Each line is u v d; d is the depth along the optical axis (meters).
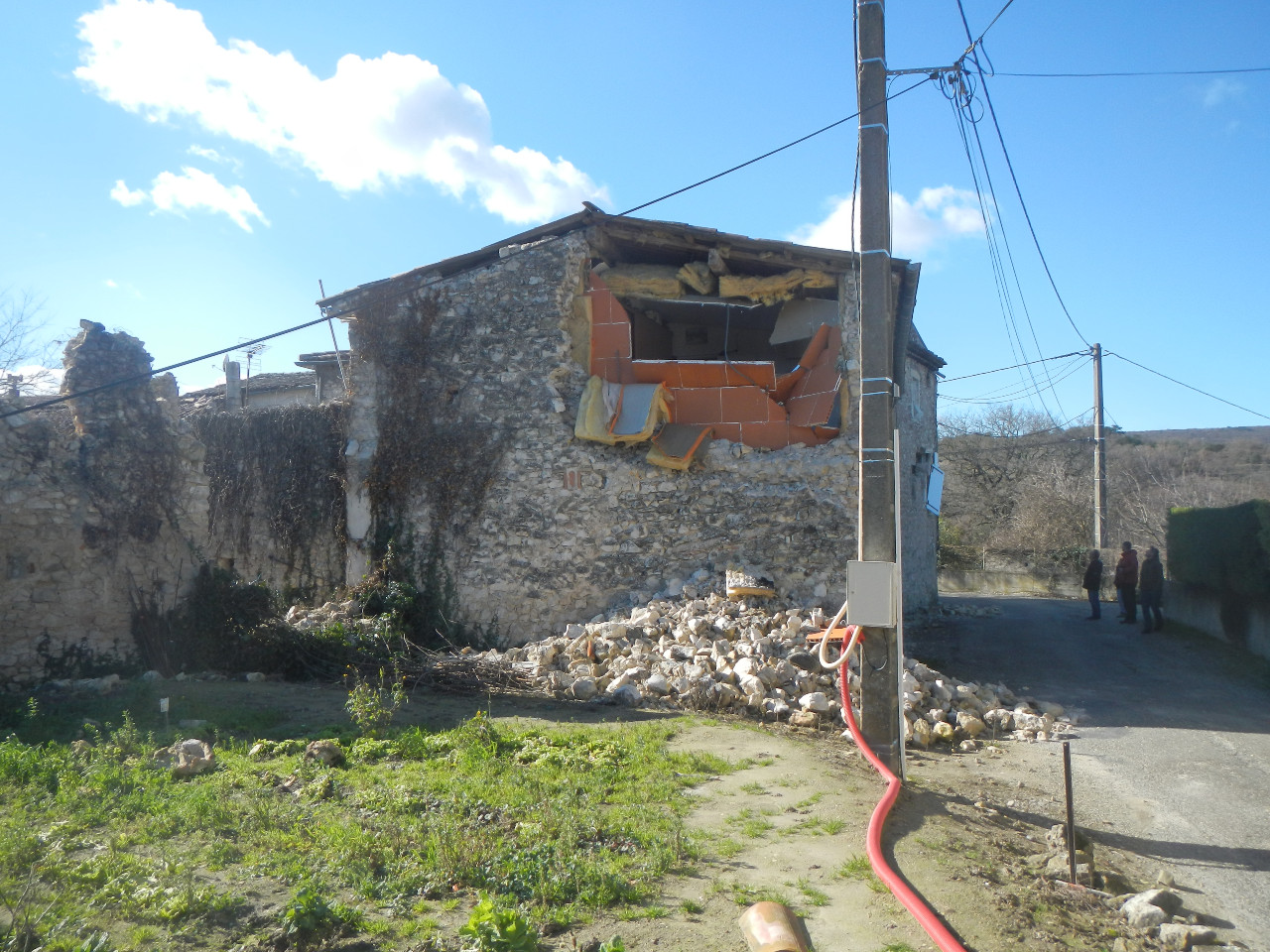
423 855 5.15
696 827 5.84
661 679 10.06
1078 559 32.69
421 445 14.76
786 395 14.27
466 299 14.82
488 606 14.20
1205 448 47.69
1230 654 14.87
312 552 15.91
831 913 4.60
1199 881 5.83
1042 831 6.62
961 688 10.55
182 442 11.76
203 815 5.59
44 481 10.30
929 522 21.45
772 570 13.16
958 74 8.59
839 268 13.79
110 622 10.77
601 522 13.93
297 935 4.12
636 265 15.48
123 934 4.12
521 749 7.63
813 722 9.11
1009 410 50.00
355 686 10.33
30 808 5.67
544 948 4.17
